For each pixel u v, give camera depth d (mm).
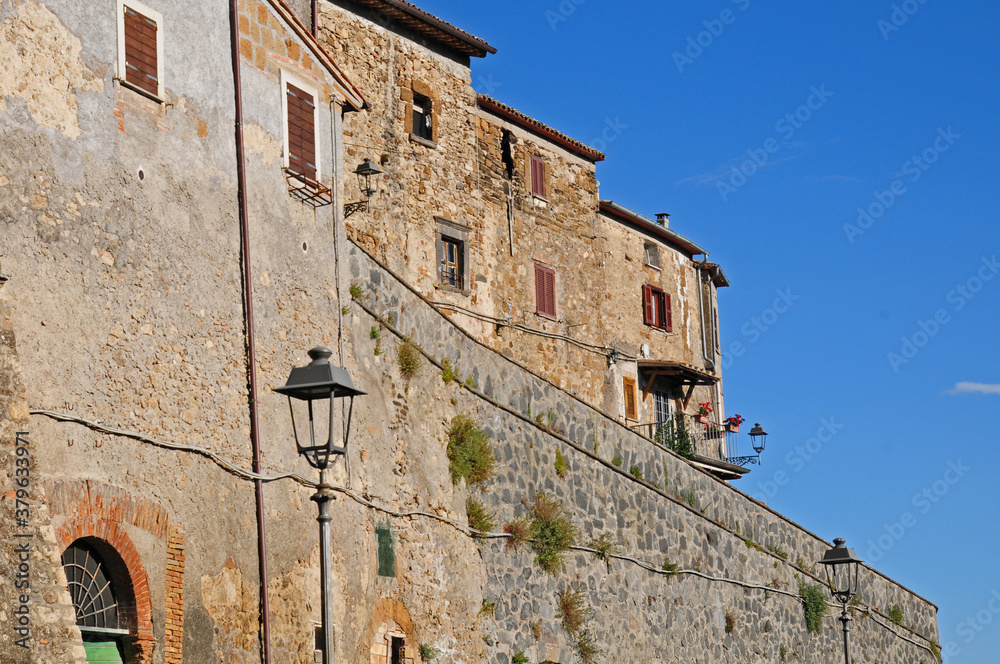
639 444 24578
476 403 20547
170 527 13742
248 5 16562
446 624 18672
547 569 21156
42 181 12867
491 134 29969
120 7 14227
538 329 30469
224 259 15398
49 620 10945
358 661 16656
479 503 20078
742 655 26031
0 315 11453
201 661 13844
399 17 26891
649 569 23703
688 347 37531
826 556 22109
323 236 17672
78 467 12695
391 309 19016
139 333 13828
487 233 29219
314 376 11859
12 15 12789
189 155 15031
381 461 18062
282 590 15383
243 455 15188
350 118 25719
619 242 34781
